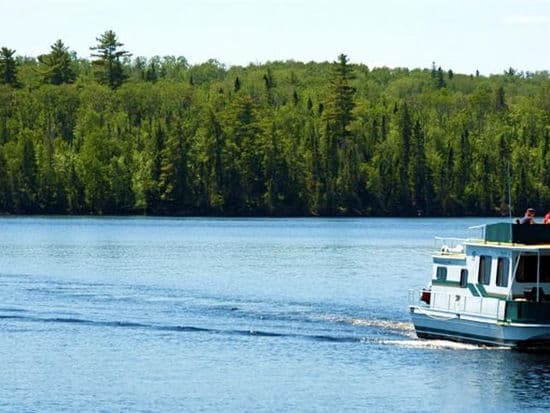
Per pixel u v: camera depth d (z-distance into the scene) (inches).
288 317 6230.3
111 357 5128.0
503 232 4965.6
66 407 4247.0
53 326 5969.5
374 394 4394.7
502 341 4906.5
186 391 4483.3
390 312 6432.1
